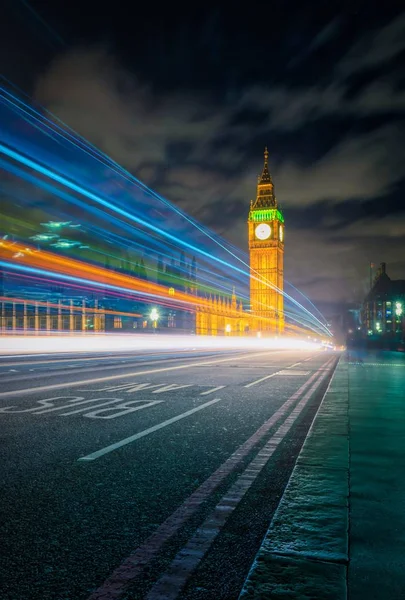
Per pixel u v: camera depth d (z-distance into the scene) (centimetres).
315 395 1080
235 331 15925
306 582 234
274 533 302
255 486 419
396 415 787
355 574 248
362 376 1541
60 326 7281
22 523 330
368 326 16438
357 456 517
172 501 378
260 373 1709
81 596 232
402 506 359
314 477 432
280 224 16862
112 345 5628
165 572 257
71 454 536
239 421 751
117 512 353
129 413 823
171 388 1213
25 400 983
